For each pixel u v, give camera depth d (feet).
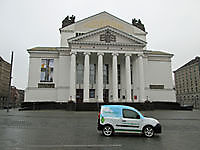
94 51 130.62
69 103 113.29
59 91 140.15
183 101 299.99
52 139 30.76
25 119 63.52
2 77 288.71
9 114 83.66
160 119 67.31
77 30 155.43
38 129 42.11
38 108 127.85
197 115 84.79
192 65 284.20
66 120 61.41
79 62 146.10
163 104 139.64
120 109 35.45
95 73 146.72
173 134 37.83
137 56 136.98
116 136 34.12
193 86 279.69
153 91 154.71
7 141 28.73
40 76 145.89
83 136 33.88
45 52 148.87
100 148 25.04
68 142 28.55
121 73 147.95
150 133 33.94
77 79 143.74
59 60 144.46
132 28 160.04
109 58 150.20
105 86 146.00
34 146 25.71
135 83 139.74
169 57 163.32
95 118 68.08
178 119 67.62
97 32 133.18
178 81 323.78
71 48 129.59
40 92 143.23
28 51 147.74
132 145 27.12
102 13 158.30
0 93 281.13
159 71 159.43
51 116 74.84
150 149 24.94
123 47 133.49
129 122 34.50
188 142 29.78
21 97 471.21
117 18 158.51
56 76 146.82
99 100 122.31
